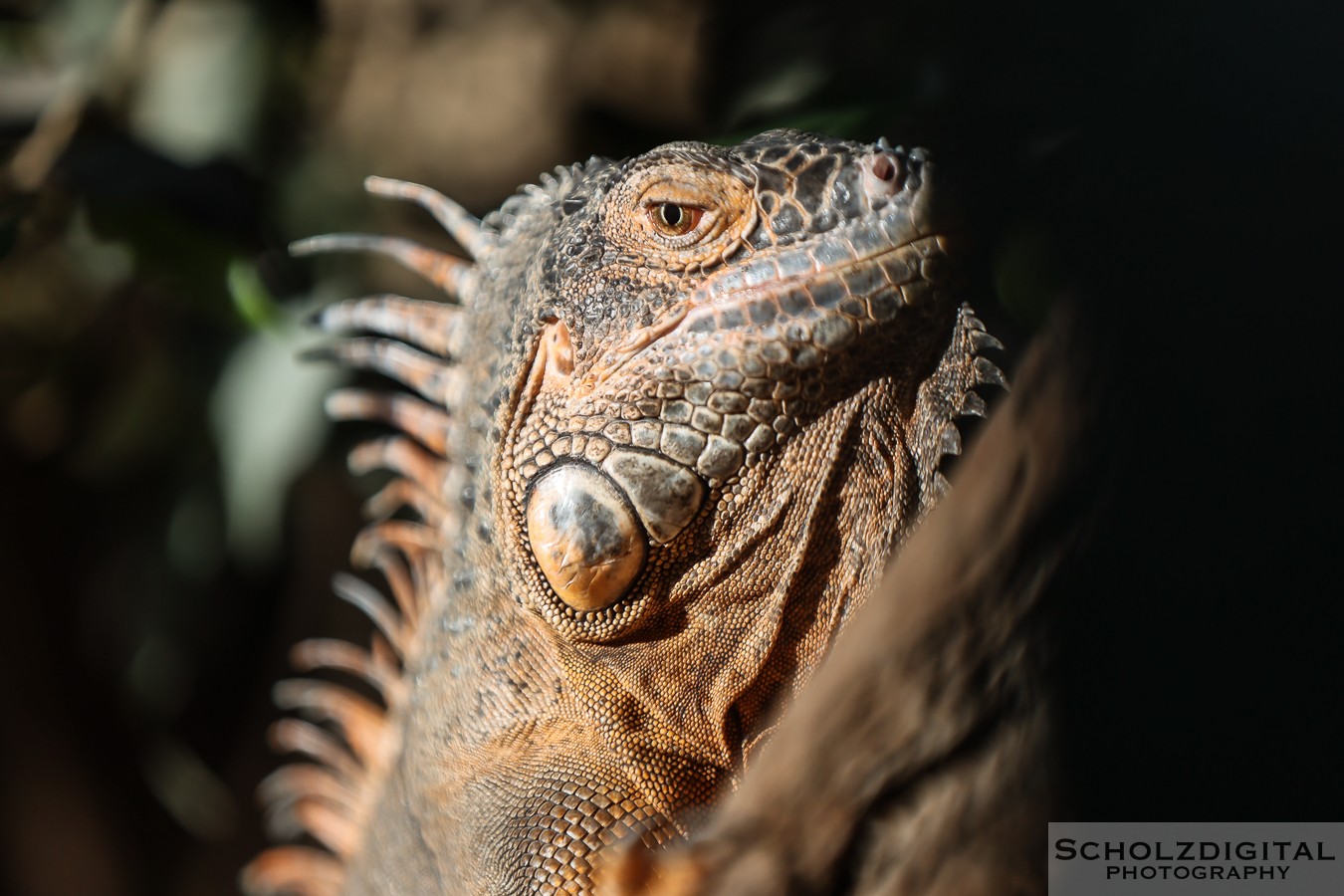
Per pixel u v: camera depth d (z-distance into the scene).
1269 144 0.73
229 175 1.11
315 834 1.11
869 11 1.08
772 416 0.98
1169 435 0.77
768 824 0.89
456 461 1.02
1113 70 0.85
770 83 1.10
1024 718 0.86
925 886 0.88
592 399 0.98
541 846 0.98
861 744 0.89
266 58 1.22
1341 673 0.73
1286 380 0.73
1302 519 0.73
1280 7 0.74
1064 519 0.83
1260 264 0.74
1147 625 0.79
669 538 0.98
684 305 0.98
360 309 1.05
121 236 1.11
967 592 0.88
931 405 0.97
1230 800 0.76
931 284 0.97
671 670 0.98
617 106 1.21
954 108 0.97
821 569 0.98
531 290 1.00
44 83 1.20
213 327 1.18
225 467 1.16
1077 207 0.87
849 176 0.97
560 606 0.98
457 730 1.01
